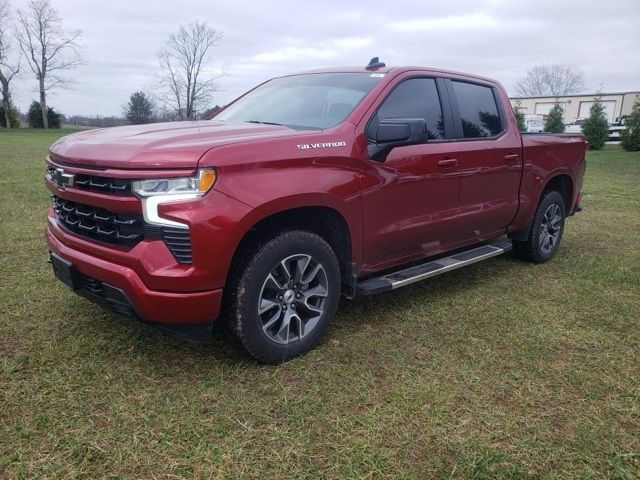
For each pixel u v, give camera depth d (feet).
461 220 14.51
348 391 9.78
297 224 11.12
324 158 10.69
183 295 9.14
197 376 10.07
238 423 8.70
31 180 34.73
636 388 10.30
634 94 161.27
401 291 15.42
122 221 9.29
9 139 109.91
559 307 14.49
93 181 9.70
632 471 7.96
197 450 7.99
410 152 12.57
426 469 7.83
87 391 9.41
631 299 15.26
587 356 11.61
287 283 10.55
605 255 20.26
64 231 10.77
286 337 10.71
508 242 17.13
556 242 19.27
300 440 8.35
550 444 8.52
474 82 15.56
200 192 9.03
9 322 12.03
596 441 8.64
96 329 11.82
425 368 10.78
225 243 9.21
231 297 9.94
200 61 192.65
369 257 12.25
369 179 11.60
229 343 11.39
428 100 13.71
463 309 14.10
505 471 7.86
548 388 10.21
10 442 7.98
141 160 9.00
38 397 9.13
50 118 209.46
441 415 9.15
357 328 12.62
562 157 18.40
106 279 9.53
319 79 14.07
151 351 10.94
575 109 171.73
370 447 8.25
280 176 9.95
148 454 7.89
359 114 11.80
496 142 15.43
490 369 10.86
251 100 14.87
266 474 7.59
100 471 7.50
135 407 9.00
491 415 9.23
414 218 13.00
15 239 18.86
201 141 9.75
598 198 36.09
